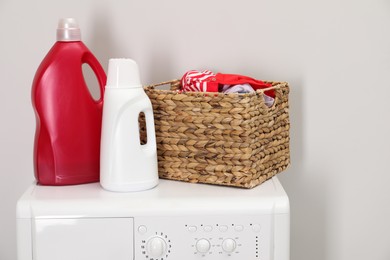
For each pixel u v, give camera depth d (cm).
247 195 187
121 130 190
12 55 238
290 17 232
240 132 189
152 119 195
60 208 183
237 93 189
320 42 233
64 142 197
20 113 241
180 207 183
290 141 238
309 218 242
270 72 235
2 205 246
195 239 183
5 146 243
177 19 235
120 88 189
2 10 236
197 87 205
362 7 231
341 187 239
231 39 234
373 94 234
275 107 204
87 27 237
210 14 233
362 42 232
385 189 239
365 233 242
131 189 192
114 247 184
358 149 237
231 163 193
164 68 237
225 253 184
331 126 237
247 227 183
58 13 236
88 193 191
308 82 235
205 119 194
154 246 181
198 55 236
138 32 236
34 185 201
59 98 195
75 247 184
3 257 248
